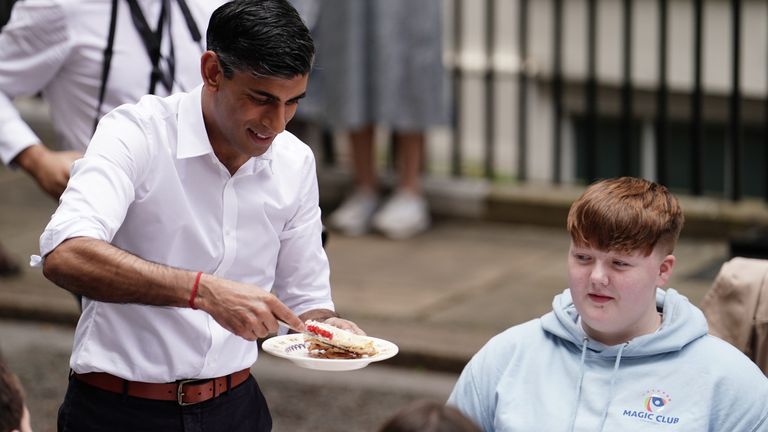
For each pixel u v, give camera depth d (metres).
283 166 3.74
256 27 3.32
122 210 3.45
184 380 3.69
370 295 7.67
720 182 9.56
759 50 9.27
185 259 3.65
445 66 9.11
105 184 3.43
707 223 8.57
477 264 8.31
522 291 7.77
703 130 9.56
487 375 3.50
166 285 3.29
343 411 6.38
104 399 3.70
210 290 3.29
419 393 6.58
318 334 3.51
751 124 9.46
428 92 8.55
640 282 3.29
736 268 3.93
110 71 4.48
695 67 8.60
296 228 3.82
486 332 7.05
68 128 4.65
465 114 9.83
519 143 9.29
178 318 3.63
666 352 3.36
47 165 4.59
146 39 4.48
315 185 3.85
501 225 9.13
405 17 8.46
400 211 8.88
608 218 3.25
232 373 3.78
